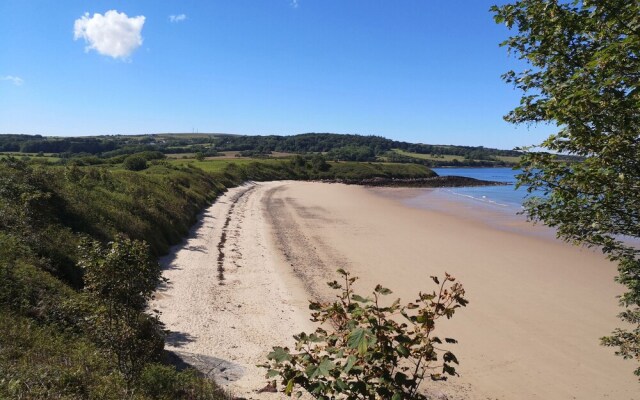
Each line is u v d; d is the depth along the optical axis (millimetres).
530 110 5027
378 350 3385
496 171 146125
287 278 16469
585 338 11805
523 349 11133
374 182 83875
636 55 3803
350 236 25812
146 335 7648
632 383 9617
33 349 6738
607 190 4383
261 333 11250
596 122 4148
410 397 3404
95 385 6098
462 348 11125
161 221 20328
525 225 30562
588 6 4246
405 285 16422
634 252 4953
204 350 9820
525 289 15922
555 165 4762
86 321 6938
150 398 6266
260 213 34469
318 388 3262
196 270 16250
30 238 11352
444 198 53281
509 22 5109
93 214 16047
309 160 99375
